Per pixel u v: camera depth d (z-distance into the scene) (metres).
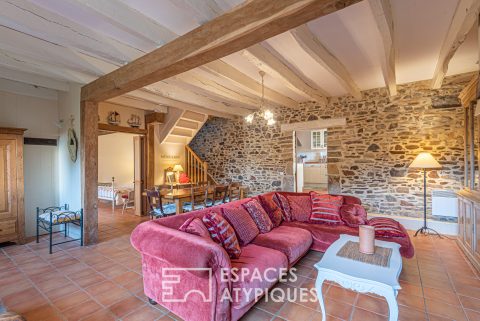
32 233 4.36
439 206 4.48
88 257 3.39
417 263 3.15
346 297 2.38
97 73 3.80
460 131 4.35
